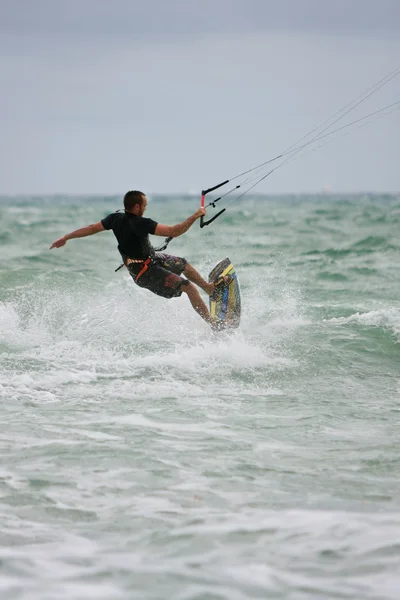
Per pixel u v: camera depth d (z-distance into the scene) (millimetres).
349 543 14320
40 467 19328
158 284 33438
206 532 15047
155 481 18391
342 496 17297
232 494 17469
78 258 78312
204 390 28266
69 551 14117
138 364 31359
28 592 12211
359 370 32281
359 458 20312
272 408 25969
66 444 21312
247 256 81812
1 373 29766
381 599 12008
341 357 33875
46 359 32156
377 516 15852
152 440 21875
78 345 34875
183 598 12039
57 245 32094
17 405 25672
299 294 55844
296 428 23422
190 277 34938
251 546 14266
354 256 84500
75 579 12766
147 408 25562
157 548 14258
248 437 22328
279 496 17312
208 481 18422
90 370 30531
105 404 25984
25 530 15289
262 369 31531
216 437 22266
